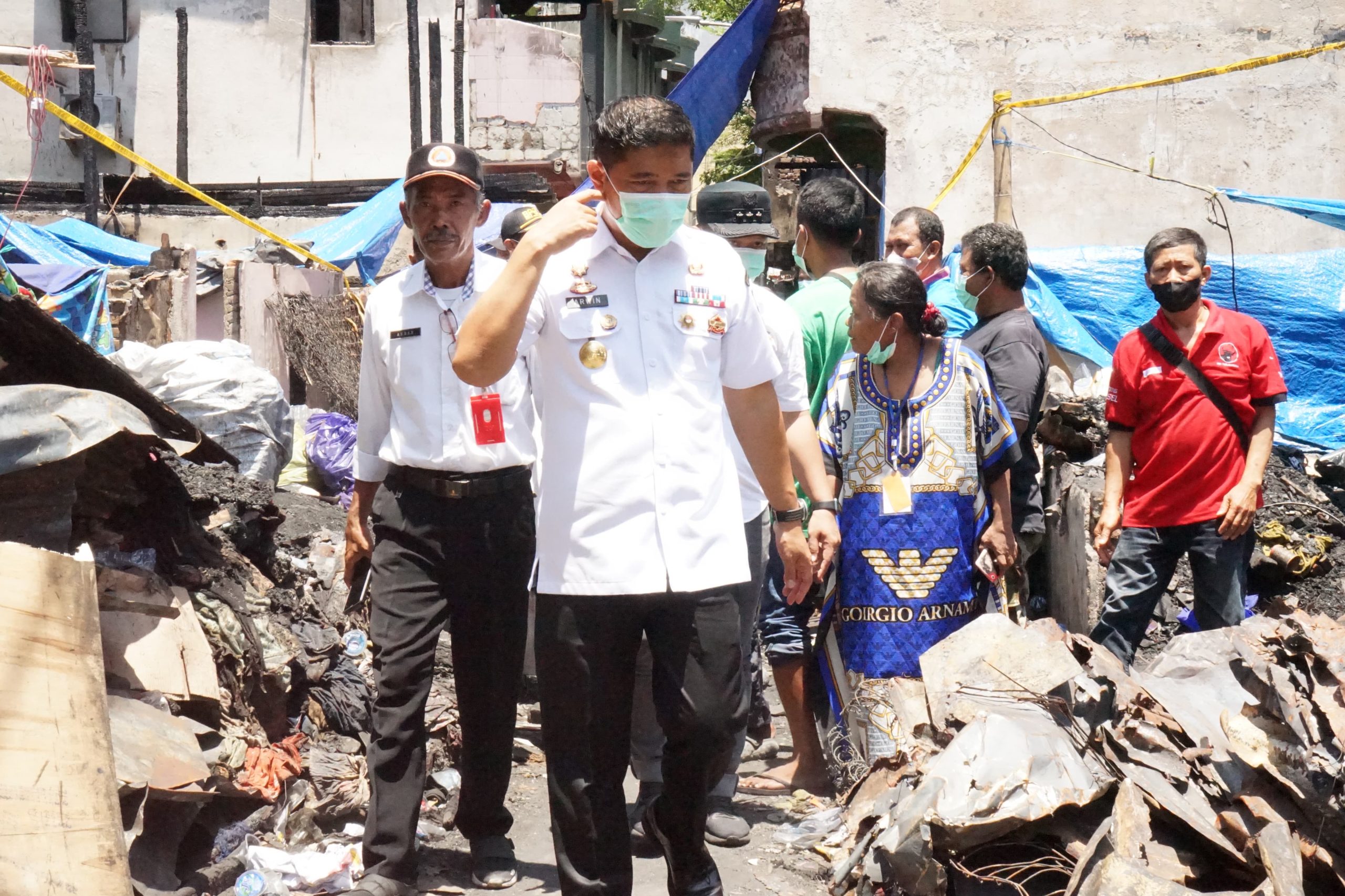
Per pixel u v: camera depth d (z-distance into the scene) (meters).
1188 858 3.35
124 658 3.70
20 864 2.90
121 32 19.86
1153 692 3.84
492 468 3.76
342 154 19.95
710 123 11.45
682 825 3.05
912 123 10.49
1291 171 10.12
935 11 10.40
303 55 19.88
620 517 2.87
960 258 5.27
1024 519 5.09
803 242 4.87
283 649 4.29
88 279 8.95
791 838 4.27
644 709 4.19
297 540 5.65
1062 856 3.33
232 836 3.84
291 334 9.15
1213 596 5.05
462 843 4.29
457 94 18.00
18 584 3.07
